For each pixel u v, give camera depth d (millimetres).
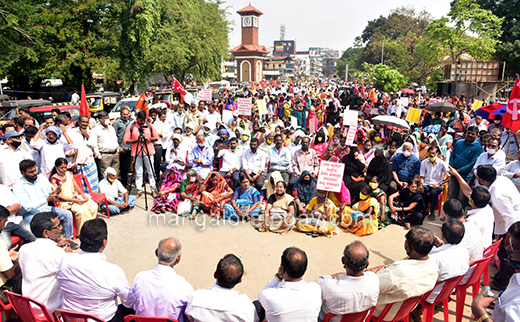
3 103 12070
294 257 2867
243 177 6453
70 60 19875
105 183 6734
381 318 3291
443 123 11086
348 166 6793
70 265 3043
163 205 6879
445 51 34344
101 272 3045
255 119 9875
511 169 5504
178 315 2971
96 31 21656
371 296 2957
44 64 19906
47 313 2951
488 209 4188
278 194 6066
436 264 3297
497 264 4828
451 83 28125
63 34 19781
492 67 30812
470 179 6469
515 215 4352
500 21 30812
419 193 6480
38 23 19047
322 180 5828
